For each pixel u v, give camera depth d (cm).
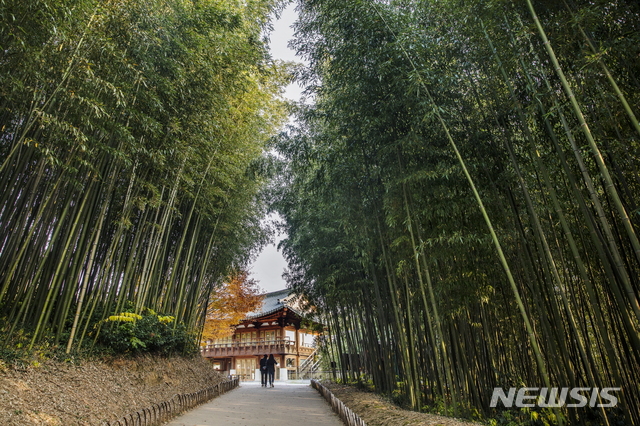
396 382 699
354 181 617
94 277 637
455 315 516
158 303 790
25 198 489
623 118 338
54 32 363
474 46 422
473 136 464
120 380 563
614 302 398
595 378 372
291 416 594
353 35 502
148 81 532
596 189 409
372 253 669
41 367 454
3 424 304
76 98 427
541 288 421
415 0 503
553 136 354
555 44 353
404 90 465
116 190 614
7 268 473
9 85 380
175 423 495
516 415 457
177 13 551
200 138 644
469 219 469
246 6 718
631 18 314
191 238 862
